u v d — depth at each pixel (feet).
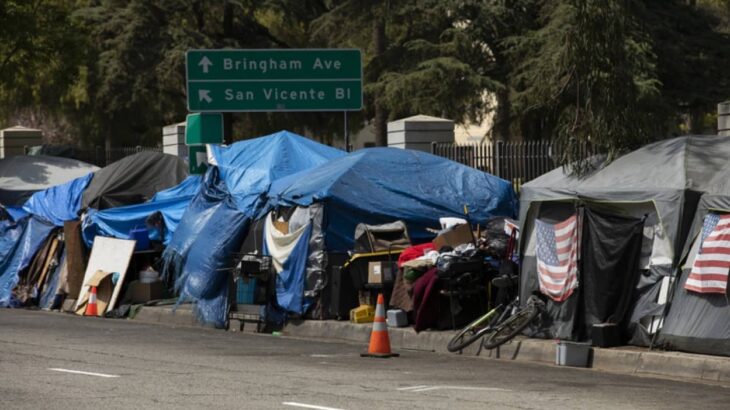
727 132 145.38
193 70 185.26
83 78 341.21
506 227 131.13
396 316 129.08
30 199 191.62
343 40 339.16
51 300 176.86
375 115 348.18
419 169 153.69
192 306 153.38
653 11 309.22
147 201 184.65
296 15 347.36
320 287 139.13
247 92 186.39
